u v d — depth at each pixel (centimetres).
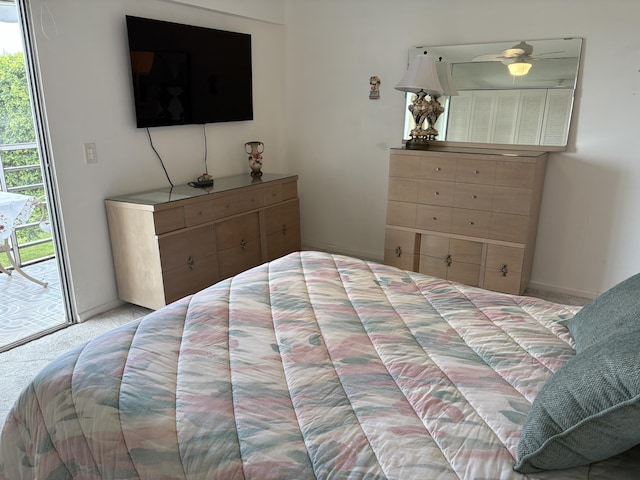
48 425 128
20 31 264
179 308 175
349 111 428
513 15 343
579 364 104
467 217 344
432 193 353
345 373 135
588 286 357
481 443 107
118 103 316
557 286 369
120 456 115
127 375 133
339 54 420
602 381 95
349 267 222
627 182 328
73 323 310
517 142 358
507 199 326
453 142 381
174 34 338
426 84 345
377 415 117
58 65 277
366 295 190
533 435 99
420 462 102
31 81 270
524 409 119
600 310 143
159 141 350
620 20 309
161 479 109
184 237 316
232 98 398
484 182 331
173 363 139
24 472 136
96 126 304
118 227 313
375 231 442
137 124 325
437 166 346
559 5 326
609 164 331
